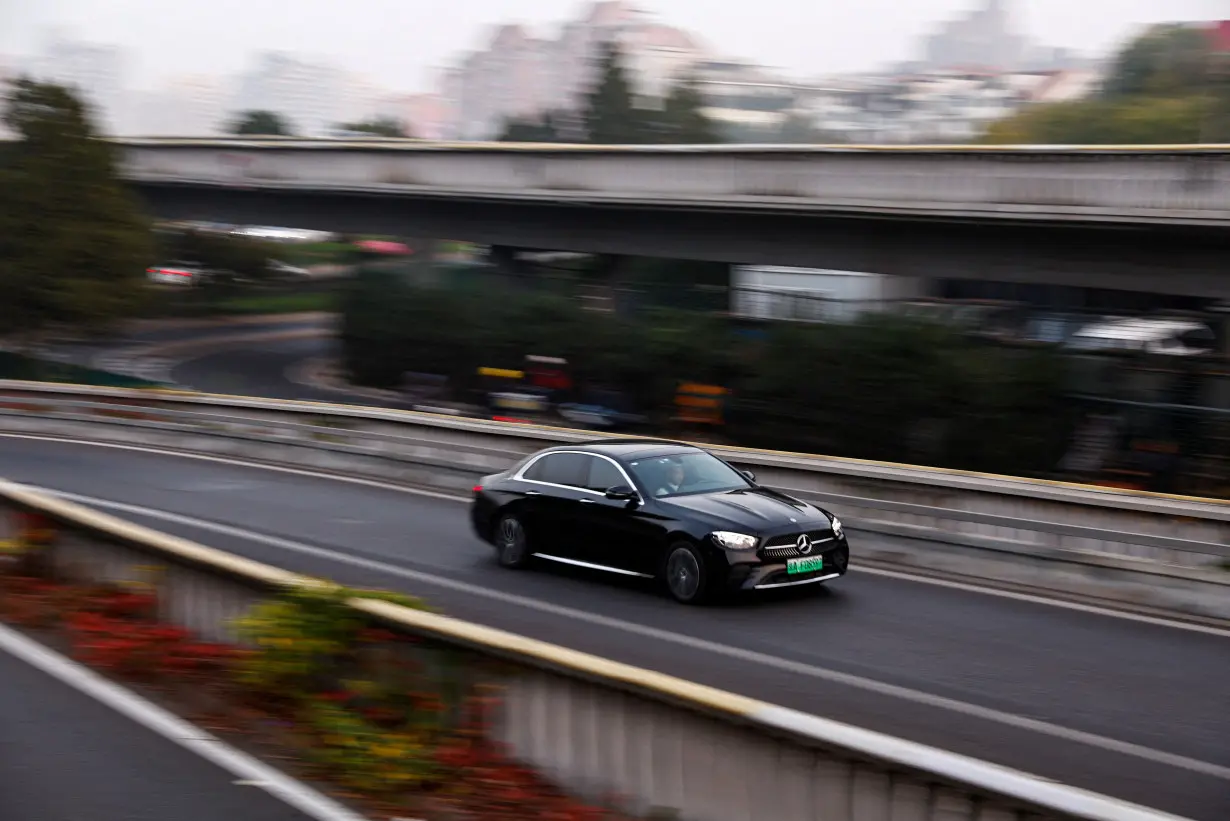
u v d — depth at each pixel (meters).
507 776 6.24
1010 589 12.46
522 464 13.50
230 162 49.06
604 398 37.53
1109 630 10.63
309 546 14.58
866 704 8.24
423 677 6.76
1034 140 77.69
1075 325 34.59
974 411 29.50
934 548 13.35
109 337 45.09
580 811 5.86
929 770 4.69
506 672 6.43
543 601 11.63
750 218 34.09
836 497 14.72
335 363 51.50
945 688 8.65
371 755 6.29
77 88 42.56
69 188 41.59
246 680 7.47
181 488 19.61
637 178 35.75
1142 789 6.62
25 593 10.28
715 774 5.49
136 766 6.34
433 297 43.84
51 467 22.05
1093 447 28.73
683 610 11.26
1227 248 25.19
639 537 11.88
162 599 9.32
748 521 11.41
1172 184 24.77
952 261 29.92
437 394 42.72
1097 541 13.09
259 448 23.66
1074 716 7.98
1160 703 8.30
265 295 80.25
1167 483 27.41
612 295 43.50
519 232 41.47
